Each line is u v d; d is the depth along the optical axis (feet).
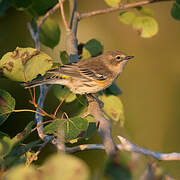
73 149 22.81
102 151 42.22
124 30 53.11
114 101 33.53
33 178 14.67
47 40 37.55
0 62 26.02
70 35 34.47
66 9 47.16
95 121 27.66
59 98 32.94
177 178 35.12
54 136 24.29
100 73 34.55
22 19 44.70
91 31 50.85
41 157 40.40
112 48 52.75
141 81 54.49
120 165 15.40
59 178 14.34
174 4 35.27
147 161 16.11
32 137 42.65
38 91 45.01
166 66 54.60
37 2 35.81
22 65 26.11
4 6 39.01
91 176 15.01
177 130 51.65
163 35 55.26
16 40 44.70
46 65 26.35
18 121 43.96
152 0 35.09
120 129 32.50
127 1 37.55
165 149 49.65
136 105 53.21
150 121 52.03
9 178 15.05
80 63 34.27
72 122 24.03
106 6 51.65
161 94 53.78
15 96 44.27
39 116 28.53
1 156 21.50
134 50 54.08
